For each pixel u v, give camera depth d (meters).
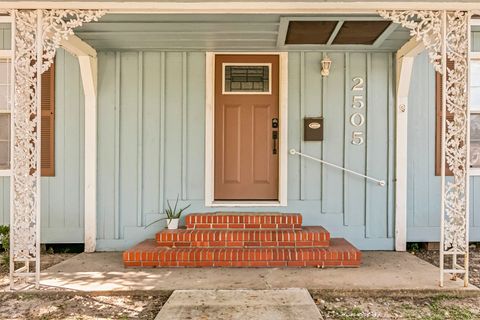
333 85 5.08
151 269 4.16
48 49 3.55
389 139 5.06
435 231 5.09
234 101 5.18
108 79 5.05
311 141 5.07
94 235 5.00
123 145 5.07
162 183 5.07
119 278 3.85
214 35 4.42
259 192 5.19
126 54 5.06
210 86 5.06
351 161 5.07
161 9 3.51
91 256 4.73
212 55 5.08
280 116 5.09
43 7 3.49
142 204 5.07
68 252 5.10
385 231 5.06
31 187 3.65
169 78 5.08
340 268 4.14
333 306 3.28
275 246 4.42
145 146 5.07
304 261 4.20
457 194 3.65
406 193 5.05
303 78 5.06
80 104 5.08
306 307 3.09
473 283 3.74
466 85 3.58
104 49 4.97
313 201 5.07
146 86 5.08
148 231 5.05
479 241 5.12
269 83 5.16
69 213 5.07
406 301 3.40
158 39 4.57
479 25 4.39
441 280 3.58
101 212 5.05
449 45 3.58
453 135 3.66
